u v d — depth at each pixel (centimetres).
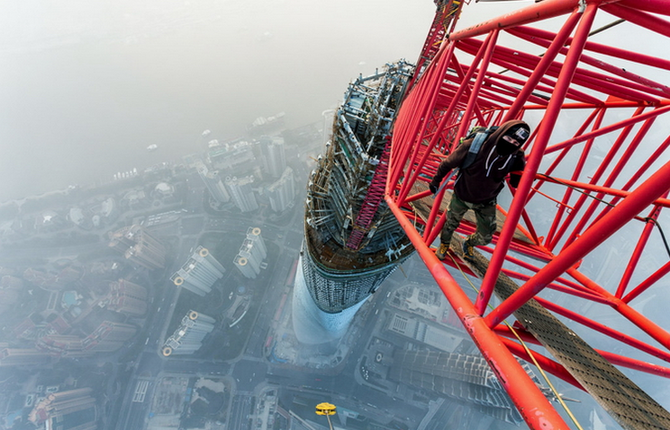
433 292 17162
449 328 15988
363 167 2927
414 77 2895
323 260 4341
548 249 1603
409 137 1342
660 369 962
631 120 1121
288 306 17812
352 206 3491
